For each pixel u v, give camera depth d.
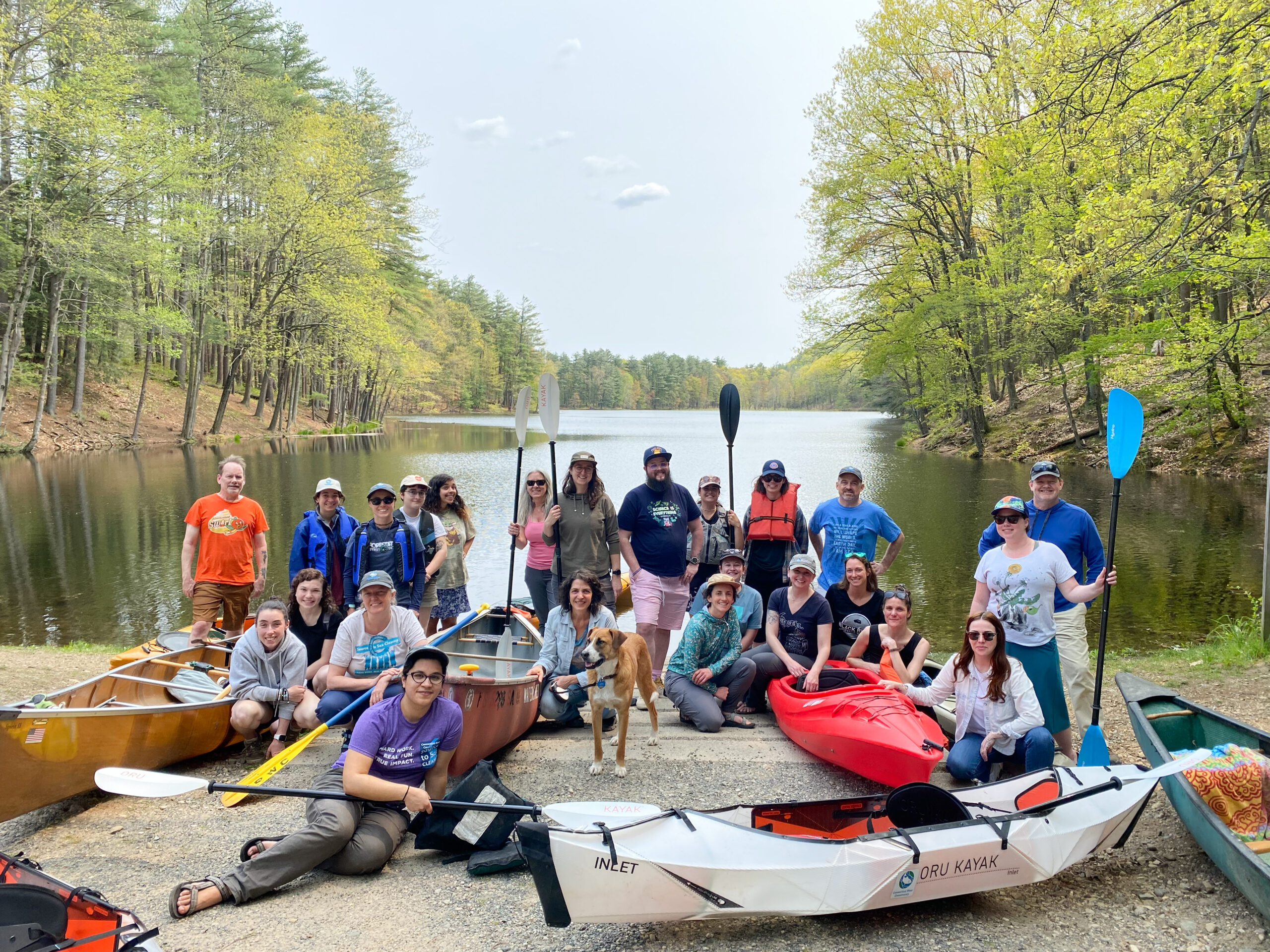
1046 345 25.31
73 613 10.32
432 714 4.09
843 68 26.03
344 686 5.19
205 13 35.91
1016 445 29.56
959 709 4.76
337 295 35.59
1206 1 8.17
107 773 3.71
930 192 26.80
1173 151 9.93
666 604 6.64
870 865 3.34
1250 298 11.27
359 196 37.84
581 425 76.25
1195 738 4.62
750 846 3.37
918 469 26.95
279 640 5.32
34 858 4.04
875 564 6.75
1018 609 4.69
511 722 5.35
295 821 4.47
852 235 28.73
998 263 24.64
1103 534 14.21
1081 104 9.74
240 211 35.22
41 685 6.95
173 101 29.94
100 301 30.38
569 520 6.39
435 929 3.41
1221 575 11.41
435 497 7.20
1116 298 16.41
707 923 3.49
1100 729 4.45
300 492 20.30
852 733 4.79
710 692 6.03
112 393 37.88
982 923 3.46
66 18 24.17
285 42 45.91
